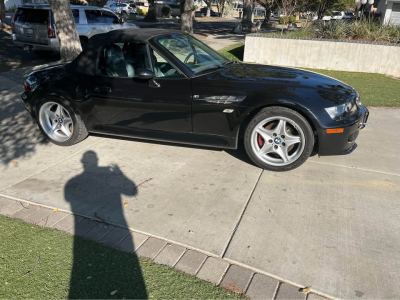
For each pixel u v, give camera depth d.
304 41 11.35
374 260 2.61
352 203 3.38
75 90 4.52
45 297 2.30
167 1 44.59
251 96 3.78
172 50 4.26
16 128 5.56
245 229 2.99
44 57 11.97
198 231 2.96
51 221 3.13
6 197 3.55
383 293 2.32
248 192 3.58
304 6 19.56
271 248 2.75
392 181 3.81
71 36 8.70
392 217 3.15
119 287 2.38
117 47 4.38
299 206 3.33
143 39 4.23
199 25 31.30
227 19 47.41
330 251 2.71
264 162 4.00
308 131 3.71
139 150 4.70
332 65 11.34
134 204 3.39
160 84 4.06
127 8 42.69
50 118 4.91
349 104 3.79
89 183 3.82
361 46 10.77
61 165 4.27
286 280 2.43
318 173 4.00
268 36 11.69
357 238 2.87
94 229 3.01
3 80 8.45
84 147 4.83
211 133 4.06
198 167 4.17
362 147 4.77
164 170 4.10
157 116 4.20
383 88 8.66
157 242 2.83
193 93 3.95
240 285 2.38
